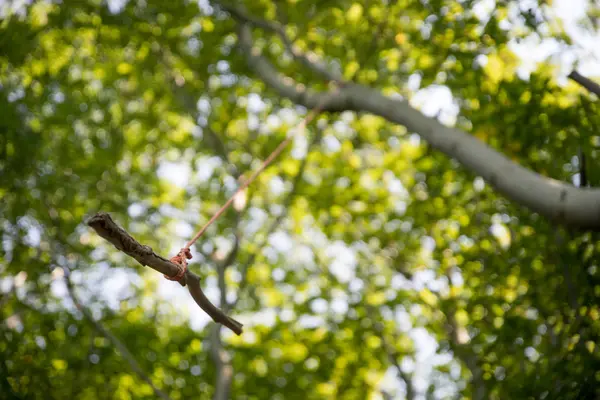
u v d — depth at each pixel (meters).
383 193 10.70
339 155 10.93
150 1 8.66
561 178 7.20
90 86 10.20
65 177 9.05
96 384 8.45
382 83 9.12
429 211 9.38
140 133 10.61
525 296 6.93
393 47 7.86
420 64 8.22
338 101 6.98
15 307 8.13
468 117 7.70
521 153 7.44
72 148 9.43
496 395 6.90
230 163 9.34
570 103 7.30
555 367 6.11
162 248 10.06
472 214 8.48
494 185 5.21
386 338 9.98
